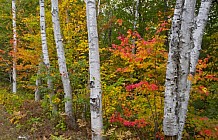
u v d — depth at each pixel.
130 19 11.39
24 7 14.20
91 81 4.98
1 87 16.64
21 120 8.17
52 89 8.18
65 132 6.91
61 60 7.17
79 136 6.65
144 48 5.16
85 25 8.84
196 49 4.82
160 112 5.77
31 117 8.26
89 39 4.95
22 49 10.80
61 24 9.14
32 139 6.84
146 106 6.11
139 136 6.02
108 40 11.77
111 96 6.45
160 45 5.21
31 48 11.25
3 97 11.92
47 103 8.79
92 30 4.91
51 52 9.80
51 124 7.40
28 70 14.83
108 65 8.03
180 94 4.08
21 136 7.07
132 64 5.53
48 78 7.41
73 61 8.31
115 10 12.09
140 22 10.99
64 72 7.17
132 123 5.49
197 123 5.68
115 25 11.84
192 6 3.84
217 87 7.19
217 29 9.55
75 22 8.98
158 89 5.47
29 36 10.11
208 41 9.72
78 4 9.47
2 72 18.39
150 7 11.23
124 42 5.76
